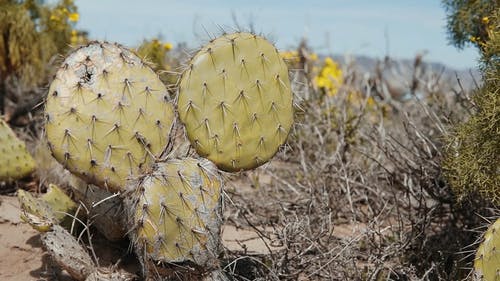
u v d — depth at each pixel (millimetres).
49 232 3365
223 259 3668
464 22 4184
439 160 4199
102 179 3242
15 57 6480
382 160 5148
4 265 3908
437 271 3588
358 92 6605
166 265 3035
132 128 3221
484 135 3240
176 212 2982
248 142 3287
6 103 6574
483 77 3342
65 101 3189
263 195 4898
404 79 6867
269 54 3311
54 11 6953
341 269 3719
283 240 3752
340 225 4559
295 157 5488
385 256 3729
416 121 5785
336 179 4852
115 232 3717
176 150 3406
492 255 2967
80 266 3377
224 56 3225
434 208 4023
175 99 3252
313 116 5797
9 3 6633
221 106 3221
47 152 4984
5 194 4891
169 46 6836
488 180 3232
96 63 3254
